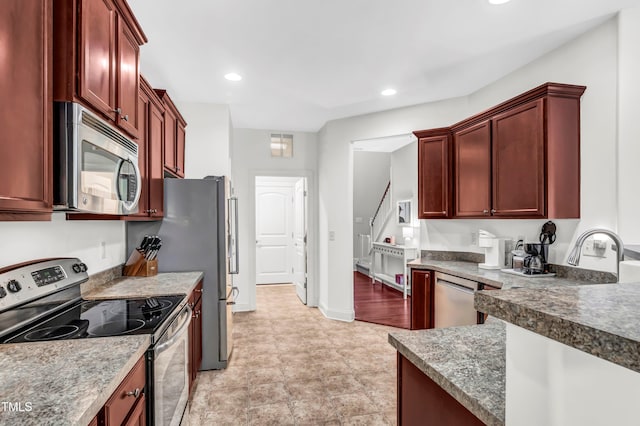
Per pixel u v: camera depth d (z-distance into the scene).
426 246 3.94
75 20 1.29
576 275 2.52
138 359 1.28
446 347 1.20
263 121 4.64
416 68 3.02
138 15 2.21
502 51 2.73
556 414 0.62
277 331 4.02
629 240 2.20
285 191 6.69
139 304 1.91
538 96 2.49
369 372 2.96
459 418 0.95
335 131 4.57
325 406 2.44
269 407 2.42
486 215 3.02
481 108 3.49
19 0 1.06
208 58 2.82
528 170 2.58
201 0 2.06
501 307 0.71
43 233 1.80
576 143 2.48
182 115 3.83
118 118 1.68
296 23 2.32
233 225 3.31
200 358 2.89
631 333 0.49
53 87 1.25
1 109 0.98
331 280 4.55
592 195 2.41
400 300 5.44
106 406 0.99
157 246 2.82
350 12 2.20
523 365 0.69
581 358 0.57
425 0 2.07
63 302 1.79
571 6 2.14
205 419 2.28
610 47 2.29
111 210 1.57
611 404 0.53
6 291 1.39
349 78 3.23
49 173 1.21
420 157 3.70
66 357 1.18
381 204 7.08
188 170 3.81
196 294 2.68
